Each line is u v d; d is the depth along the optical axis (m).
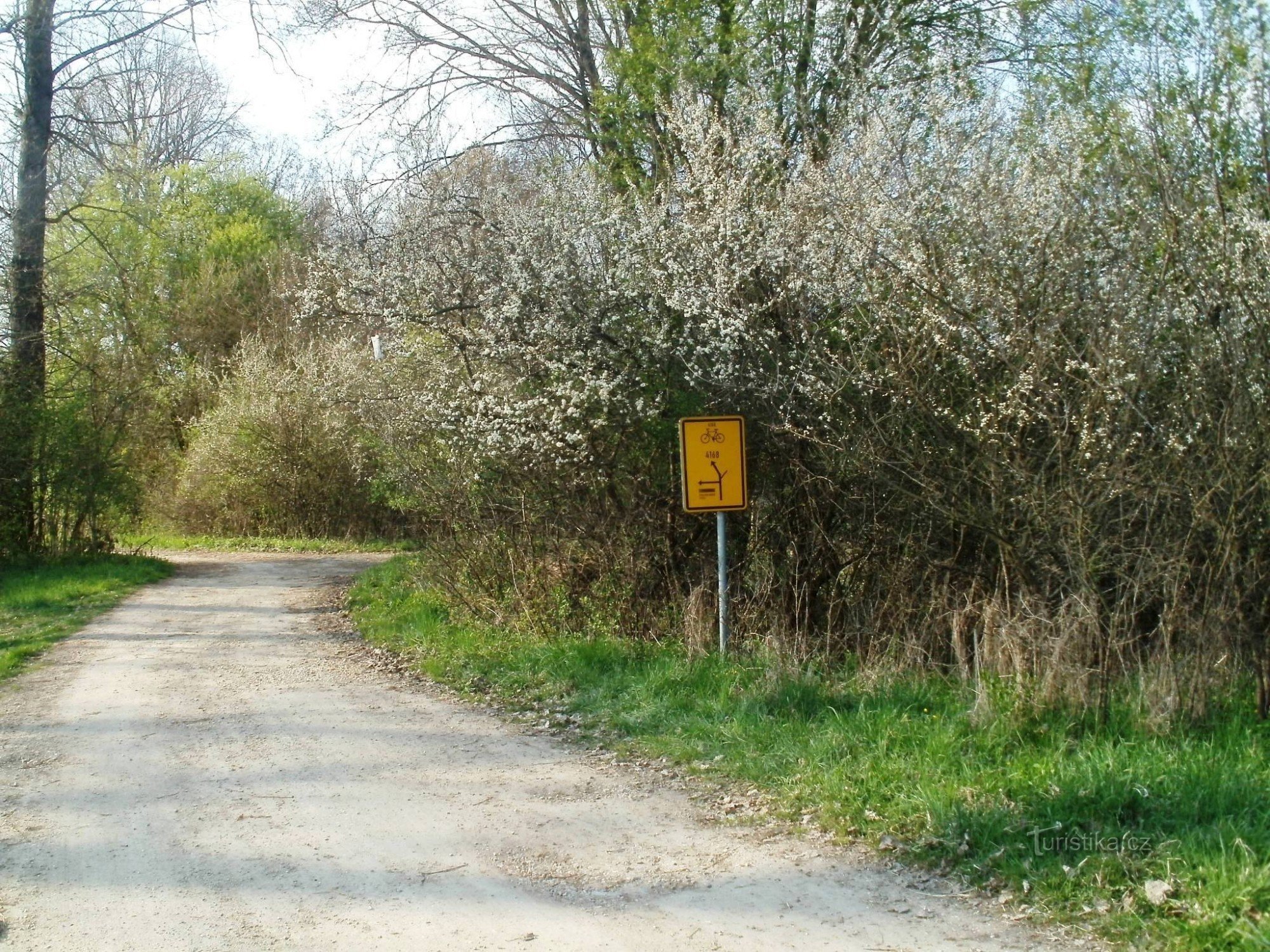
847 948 4.16
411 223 11.70
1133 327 7.28
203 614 14.32
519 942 4.27
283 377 29.39
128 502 21.98
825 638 9.10
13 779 6.54
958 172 8.82
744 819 5.65
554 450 10.46
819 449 9.27
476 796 6.11
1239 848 4.55
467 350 11.30
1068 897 4.49
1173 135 7.80
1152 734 6.14
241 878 4.96
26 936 4.39
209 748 7.18
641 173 14.43
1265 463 6.43
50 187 20.08
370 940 4.31
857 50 12.22
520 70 18.53
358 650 11.23
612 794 6.12
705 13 14.09
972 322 7.89
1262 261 6.74
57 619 13.66
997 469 7.79
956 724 6.56
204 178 36.00
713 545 10.48
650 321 10.27
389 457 14.27
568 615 10.85
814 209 9.27
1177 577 6.67
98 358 21.77
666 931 4.34
